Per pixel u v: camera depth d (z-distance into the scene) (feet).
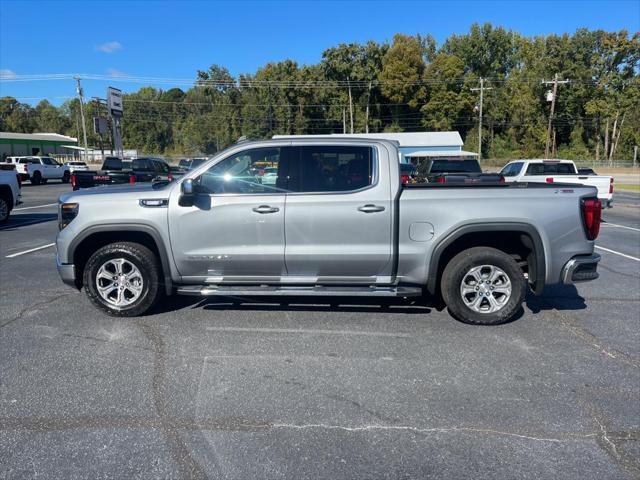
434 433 11.05
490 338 16.78
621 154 234.99
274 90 242.58
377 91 242.17
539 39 243.60
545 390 13.08
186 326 17.75
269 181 17.61
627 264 29.14
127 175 60.49
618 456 10.25
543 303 20.95
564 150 234.38
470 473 9.68
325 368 14.37
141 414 11.78
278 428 11.23
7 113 360.28
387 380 13.64
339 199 17.22
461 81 233.14
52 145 250.16
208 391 12.94
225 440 10.73
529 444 10.65
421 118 241.14
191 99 307.99
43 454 10.18
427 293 21.50
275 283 17.94
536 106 230.27
